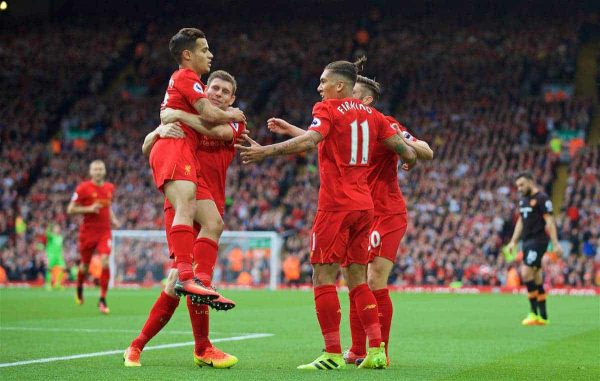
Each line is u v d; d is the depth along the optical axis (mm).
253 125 57812
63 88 62562
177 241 10594
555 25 62062
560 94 56312
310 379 9758
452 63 60562
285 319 21266
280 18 67750
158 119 58594
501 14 63531
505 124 54000
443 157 51438
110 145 56000
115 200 50438
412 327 19062
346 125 10734
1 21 68562
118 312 23703
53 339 15422
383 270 11625
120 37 67875
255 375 10164
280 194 50938
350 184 10797
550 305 28594
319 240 10766
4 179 53125
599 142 53219
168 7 68938
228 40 66250
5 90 62031
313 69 62312
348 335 16812
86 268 25828
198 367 11125
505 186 47375
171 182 10820
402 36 63938
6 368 10836
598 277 40156
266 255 42500
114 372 10438
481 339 16047
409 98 58125
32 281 44594
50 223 47156
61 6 69688
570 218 43812
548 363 11977
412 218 45125
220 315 22812
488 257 41688
